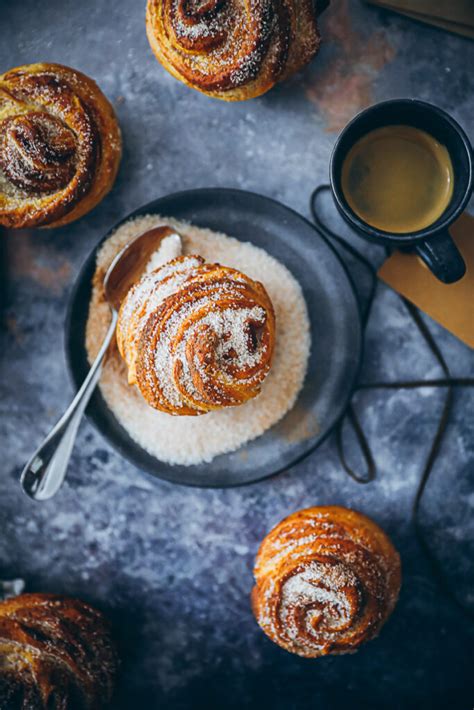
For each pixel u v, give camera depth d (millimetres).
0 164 538
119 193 589
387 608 547
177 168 587
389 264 570
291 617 529
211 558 591
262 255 566
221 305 518
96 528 595
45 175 535
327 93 581
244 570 590
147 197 588
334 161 511
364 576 532
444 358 580
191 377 521
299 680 590
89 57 588
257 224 563
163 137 587
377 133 528
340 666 589
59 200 540
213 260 567
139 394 567
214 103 584
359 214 530
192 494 590
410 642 585
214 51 527
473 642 582
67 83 545
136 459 562
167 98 586
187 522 591
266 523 588
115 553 595
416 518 582
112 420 566
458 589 582
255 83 541
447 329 572
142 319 531
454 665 583
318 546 533
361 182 531
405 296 569
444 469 582
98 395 565
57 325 594
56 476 565
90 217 591
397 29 577
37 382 594
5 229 593
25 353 595
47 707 533
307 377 565
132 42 586
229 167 586
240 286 528
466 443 580
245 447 564
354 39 579
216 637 593
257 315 524
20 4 590
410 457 582
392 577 549
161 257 559
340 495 585
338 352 562
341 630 526
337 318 562
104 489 593
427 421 582
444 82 578
